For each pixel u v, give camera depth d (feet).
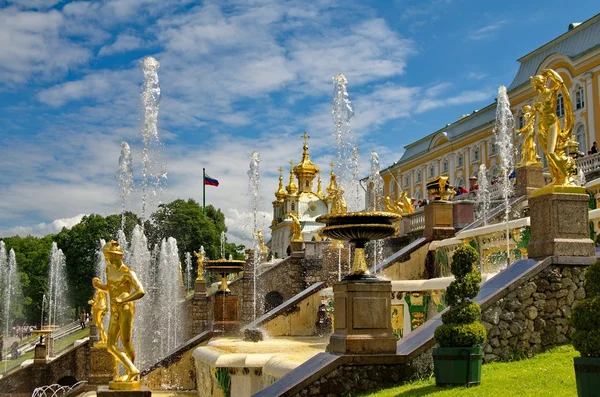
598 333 28.22
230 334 88.28
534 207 46.32
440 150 265.75
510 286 42.88
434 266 82.17
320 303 88.33
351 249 117.39
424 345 41.65
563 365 37.70
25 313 306.35
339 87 102.78
